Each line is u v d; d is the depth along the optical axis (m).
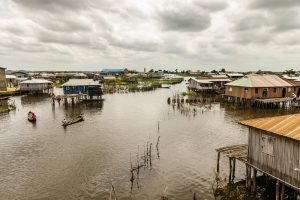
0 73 96.94
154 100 90.62
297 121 20.88
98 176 28.91
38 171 30.09
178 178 28.44
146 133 46.19
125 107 75.06
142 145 39.25
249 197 24.34
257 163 23.05
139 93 113.75
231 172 28.75
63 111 68.56
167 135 44.78
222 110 68.00
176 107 73.75
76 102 85.12
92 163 32.34
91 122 55.31
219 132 46.44
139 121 56.12
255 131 23.06
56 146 38.97
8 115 62.94
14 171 30.11
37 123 54.41
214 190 25.89
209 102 81.62
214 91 107.12
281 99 70.69
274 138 21.02
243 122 24.03
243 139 42.12
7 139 42.75
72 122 53.78
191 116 60.84
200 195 25.06
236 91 76.81
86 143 40.38
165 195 25.00
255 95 71.94
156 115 62.84
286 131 19.80
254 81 73.19
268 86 71.81
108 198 24.56
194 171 30.09
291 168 19.58
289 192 24.67
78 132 47.09
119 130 48.34
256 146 23.05
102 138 43.09
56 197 24.69
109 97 99.56
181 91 119.38
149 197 24.78
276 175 21.03
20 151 36.78
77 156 34.75
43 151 36.75
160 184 27.16
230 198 24.42
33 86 105.06
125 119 58.28
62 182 27.52
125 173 29.62
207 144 39.66
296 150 19.09
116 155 35.09
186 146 38.72
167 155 35.00
